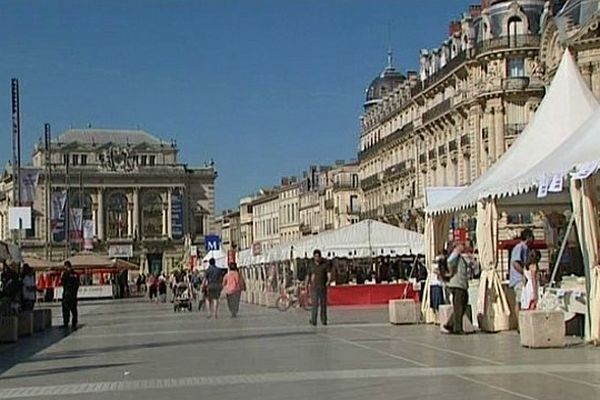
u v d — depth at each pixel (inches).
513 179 895.1
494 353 752.3
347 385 588.4
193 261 3464.6
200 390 587.5
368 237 1750.7
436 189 1168.2
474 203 984.3
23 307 1318.9
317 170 5610.2
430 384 581.6
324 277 1196.5
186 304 1914.4
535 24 2711.6
